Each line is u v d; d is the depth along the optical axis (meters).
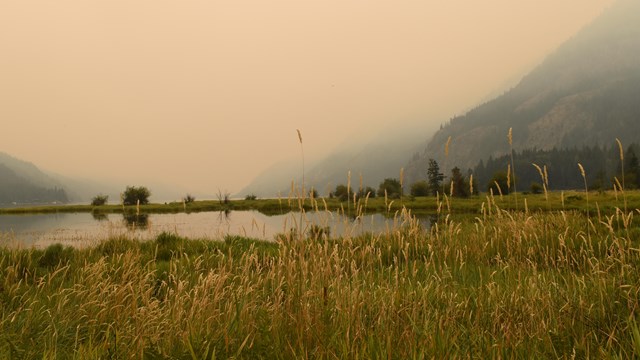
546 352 3.10
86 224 45.03
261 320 3.83
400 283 5.28
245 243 12.30
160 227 34.59
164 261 9.88
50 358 3.21
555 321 3.66
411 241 7.43
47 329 3.99
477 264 7.00
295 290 4.32
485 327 3.80
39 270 8.27
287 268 4.77
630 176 87.81
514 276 5.71
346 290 4.52
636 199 26.20
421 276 6.22
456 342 3.26
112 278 6.21
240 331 3.44
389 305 4.16
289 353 3.10
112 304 4.58
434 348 3.00
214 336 3.39
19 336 3.73
